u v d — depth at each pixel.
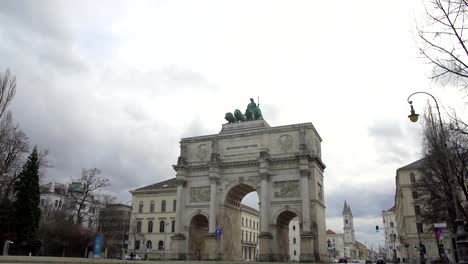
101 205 85.50
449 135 37.69
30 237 61.09
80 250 69.50
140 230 104.31
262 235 59.88
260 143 66.56
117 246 85.38
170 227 101.38
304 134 63.56
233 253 68.06
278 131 65.94
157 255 97.69
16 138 57.50
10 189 63.22
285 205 61.31
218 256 62.09
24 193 62.25
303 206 58.97
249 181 65.00
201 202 67.69
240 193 70.50
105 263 27.86
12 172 61.50
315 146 66.38
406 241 88.94
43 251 61.88
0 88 53.78
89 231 72.56
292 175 62.47
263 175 62.53
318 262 56.81
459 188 44.16
